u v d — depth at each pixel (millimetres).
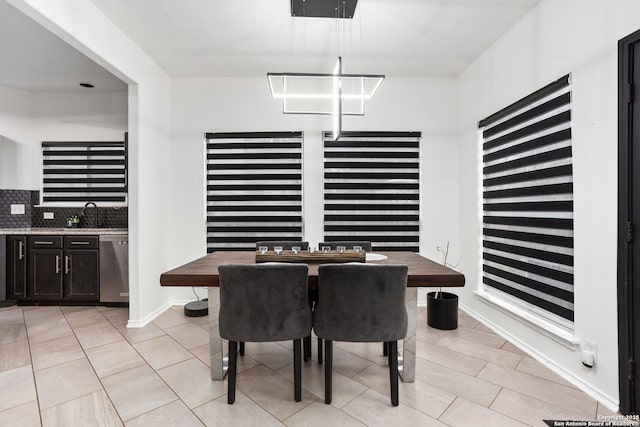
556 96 2332
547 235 2461
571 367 2178
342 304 1874
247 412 1852
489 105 3201
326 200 3904
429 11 2619
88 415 1820
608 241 1910
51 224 4379
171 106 3898
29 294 3840
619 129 1825
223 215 3934
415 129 3893
